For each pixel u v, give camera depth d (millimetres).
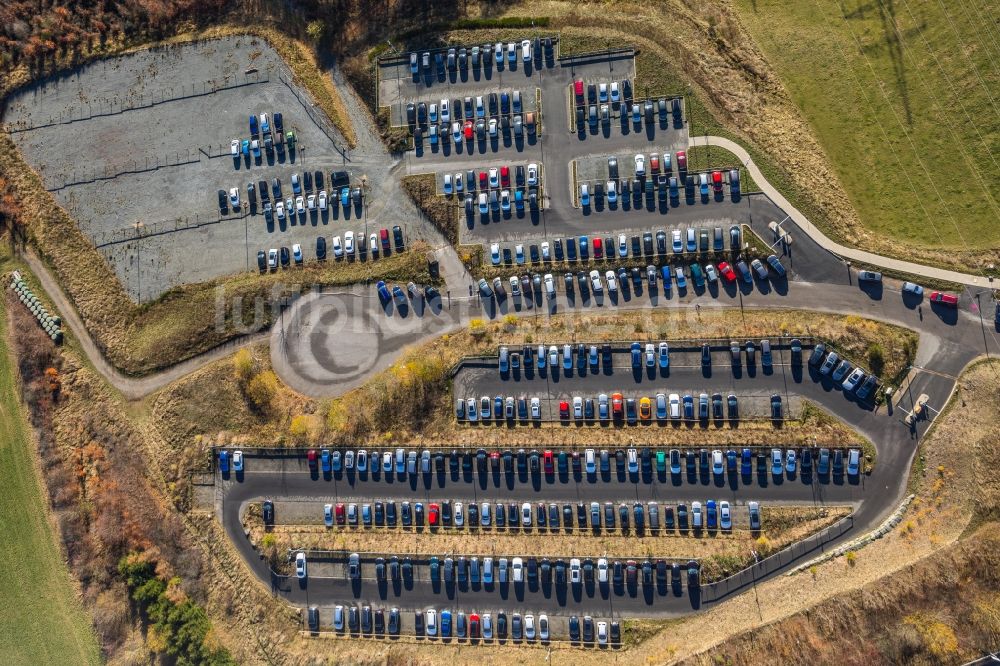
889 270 66375
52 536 73688
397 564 67812
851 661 57812
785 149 69812
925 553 60438
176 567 70438
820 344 65625
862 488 63719
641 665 62594
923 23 70000
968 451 62188
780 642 60156
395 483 69562
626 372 68438
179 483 71562
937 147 68375
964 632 56844
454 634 66625
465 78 74812
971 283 64875
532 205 72125
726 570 63594
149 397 74250
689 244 69438
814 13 72625
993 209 66125
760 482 65188
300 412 71562
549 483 67688
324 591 68500
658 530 65812
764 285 68188
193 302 75188
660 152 71250
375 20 77562
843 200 68750
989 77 67438
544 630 65062
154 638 68562
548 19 74562
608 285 69875
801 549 63281
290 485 70688
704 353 67188
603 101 72375
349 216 75000
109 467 73250
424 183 74062
